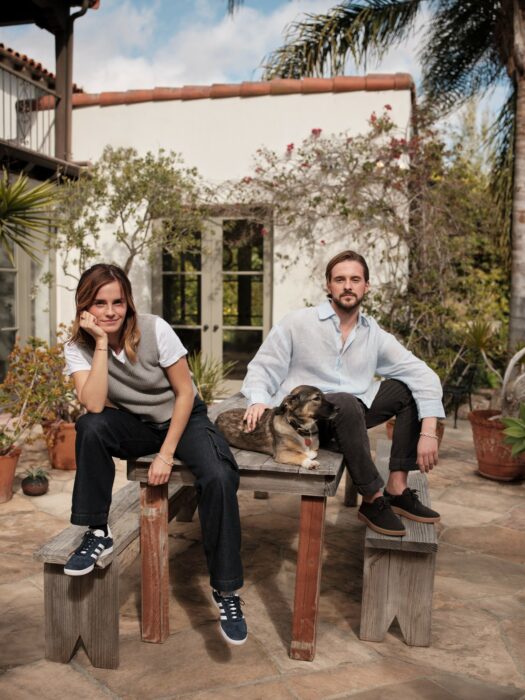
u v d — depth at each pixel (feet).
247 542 12.51
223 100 25.66
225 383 27.20
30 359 16.44
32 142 27.66
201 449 7.93
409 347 24.11
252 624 9.26
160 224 25.57
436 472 17.80
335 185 24.82
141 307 26.94
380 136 24.54
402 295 24.58
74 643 8.10
